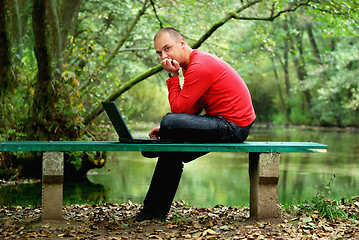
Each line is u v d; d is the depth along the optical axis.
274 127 34.69
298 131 27.94
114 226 4.18
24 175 9.89
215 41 13.42
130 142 4.08
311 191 8.24
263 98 44.31
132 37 15.36
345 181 9.37
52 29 9.80
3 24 9.24
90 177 10.18
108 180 9.74
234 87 4.24
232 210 5.34
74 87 9.59
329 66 29.22
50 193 4.16
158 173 4.34
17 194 7.98
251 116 4.32
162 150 3.95
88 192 8.20
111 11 14.90
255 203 4.31
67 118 9.49
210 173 10.77
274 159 4.18
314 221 4.24
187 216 4.76
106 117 10.77
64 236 3.83
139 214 4.39
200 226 4.18
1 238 3.75
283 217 4.33
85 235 3.87
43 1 8.82
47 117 9.41
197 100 4.34
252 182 4.39
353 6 8.92
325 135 23.67
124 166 12.18
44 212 4.18
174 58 4.32
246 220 4.34
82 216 4.78
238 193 8.00
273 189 4.24
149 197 4.38
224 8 11.56
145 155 4.33
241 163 12.88
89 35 13.38
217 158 14.23
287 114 40.62
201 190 8.32
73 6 11.14
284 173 10.70
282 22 26.02
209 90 4.23
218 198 7.45
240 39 25.20
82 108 9.52
